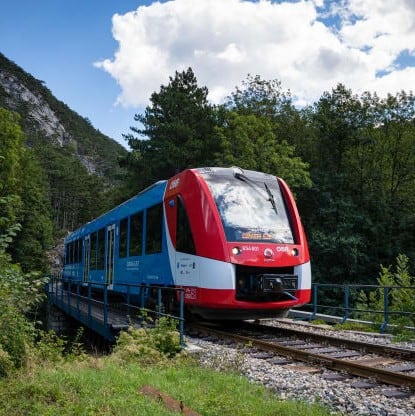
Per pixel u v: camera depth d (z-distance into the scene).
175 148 37.62
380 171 38.56
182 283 11.81
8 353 7.75
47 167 120.69
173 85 43.78
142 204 14.95
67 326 27.73
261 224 11.59
